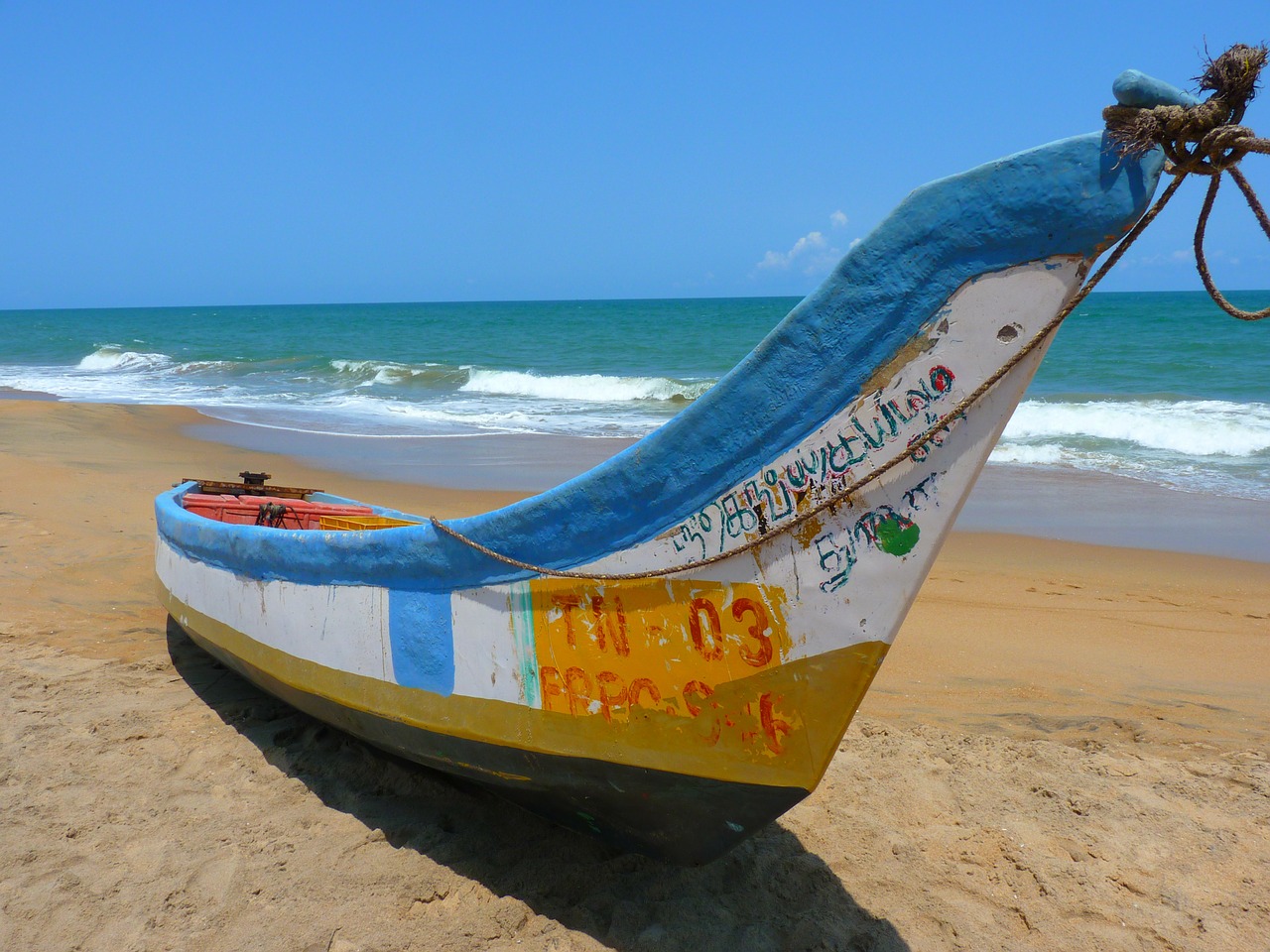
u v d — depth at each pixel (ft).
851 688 9.16
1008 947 10.59
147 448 47.21
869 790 14.03
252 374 96.53
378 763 14.52
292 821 12.72
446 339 157.79
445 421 60.13
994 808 13.56
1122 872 12.04
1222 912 11.25
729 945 10.39
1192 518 33.27
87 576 23.97
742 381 9.16
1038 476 41.16
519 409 67.21
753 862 12.08
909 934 10.77
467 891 11.22
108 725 15.47
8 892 10.90
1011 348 8.20
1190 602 23.59
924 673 18.76
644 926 10.67
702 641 9.81
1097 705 17.21
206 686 17.44
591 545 10.28
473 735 11.51
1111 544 29.60
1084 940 10.73
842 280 8.68
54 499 32.35
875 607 8.95
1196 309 205.77
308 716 16.16
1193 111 7.25
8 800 12.93
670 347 131.13
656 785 10.43
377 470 42.75
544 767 11.15
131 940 10.18
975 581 25.55
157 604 22.35
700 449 9.46
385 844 12.21
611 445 49.52
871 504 8.86
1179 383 72.59
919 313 8.48
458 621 11.57
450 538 11.37
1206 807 13.61
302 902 10.89
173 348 140.15
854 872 11.96
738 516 9.46
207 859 11.71
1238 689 17.97
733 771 9.86
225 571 15.71
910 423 8.68
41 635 19.80
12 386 85.35
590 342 144.05
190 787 13.55
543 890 11.34
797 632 9.31
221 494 24.11
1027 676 18.60
